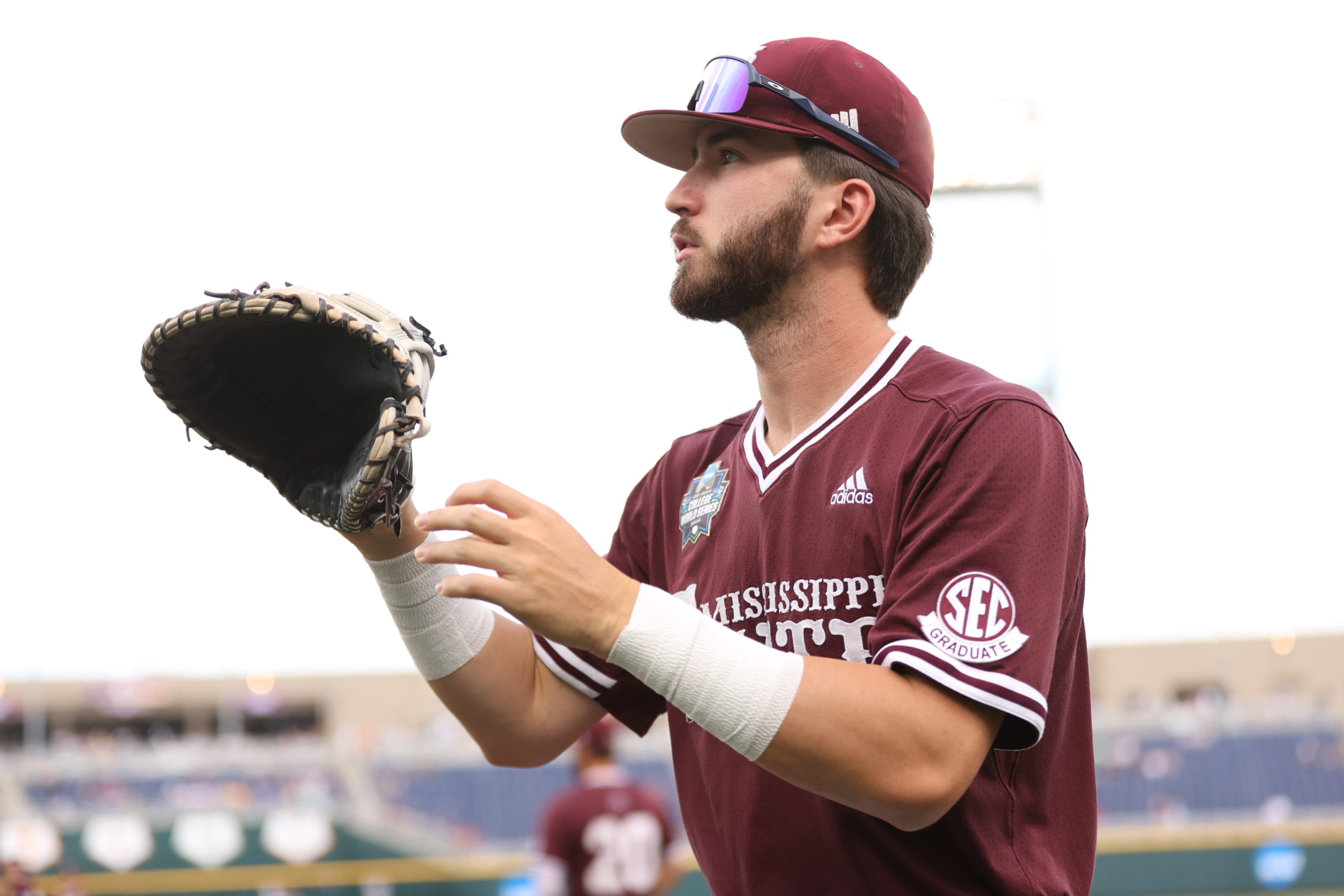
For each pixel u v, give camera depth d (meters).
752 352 4.74
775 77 4.57
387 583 4.85
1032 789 4.14
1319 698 86.06
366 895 33.28
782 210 4.48
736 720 3.63
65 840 32.19
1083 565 4.23
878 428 4.27
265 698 84.50
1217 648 88.94
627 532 5.39
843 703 3.62
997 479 3.87
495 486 3.67
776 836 4.21
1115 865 36.72
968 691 3.64
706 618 3.77
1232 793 48.31
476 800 45.94
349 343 4.30
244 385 4.45
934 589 3.80
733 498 4.64
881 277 4.58
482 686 4.99
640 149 5.15
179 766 46.88
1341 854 36.78
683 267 4.66
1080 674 4.36
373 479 4.03
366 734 66.25
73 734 83.81
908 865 4.04
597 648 3.68
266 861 33.56
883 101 4.58
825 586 4.19
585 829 15.30
